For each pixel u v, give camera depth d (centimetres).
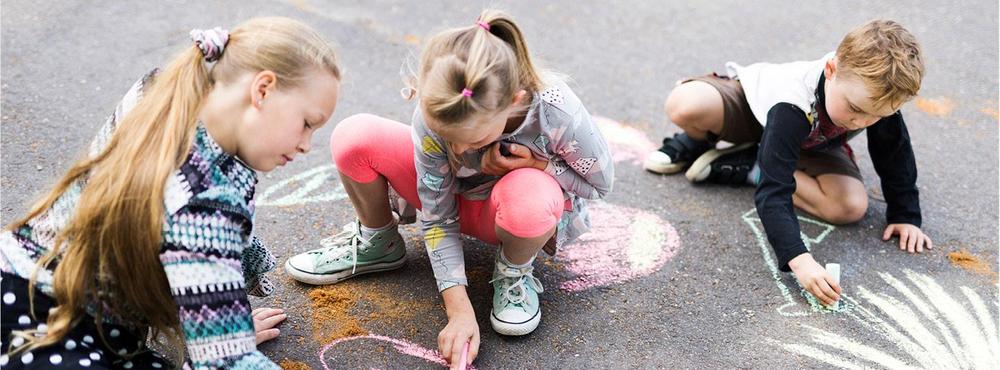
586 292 229
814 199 261
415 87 184
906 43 217
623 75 339
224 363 160
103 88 304
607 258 243
